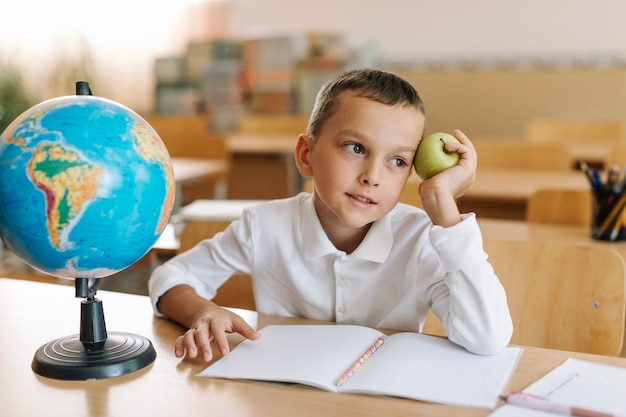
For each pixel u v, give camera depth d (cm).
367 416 85
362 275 125
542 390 91
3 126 591
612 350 139
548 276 144
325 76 588
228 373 97
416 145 114
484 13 582
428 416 85
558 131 459
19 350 107
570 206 235
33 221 89
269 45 594
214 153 413
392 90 113
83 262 94
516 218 310
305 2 634
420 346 106
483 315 105
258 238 133
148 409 87
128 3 666
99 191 89
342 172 113
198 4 656
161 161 96
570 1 559
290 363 99
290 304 133
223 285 169
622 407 86
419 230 123
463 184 112
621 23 549
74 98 95
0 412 86
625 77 547
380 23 613
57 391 92
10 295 136
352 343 107
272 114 599
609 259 139
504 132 582
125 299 135
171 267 132
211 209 264
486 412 86
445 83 592
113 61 675
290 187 519
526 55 575
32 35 675
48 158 88
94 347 102
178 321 120
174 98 625
